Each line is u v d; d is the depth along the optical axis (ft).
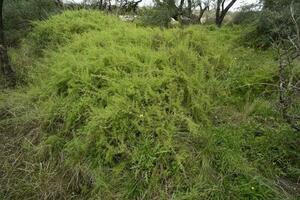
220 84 11.97
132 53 12.17
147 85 10.44
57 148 10.26
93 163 9.41
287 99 9.41
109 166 9.36
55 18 18.25
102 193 8.79
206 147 9.15
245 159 8.93
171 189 8.54
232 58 13.69
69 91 11.02
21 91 13.29
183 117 9.89
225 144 9.38
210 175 8.66
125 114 9.82
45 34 17.49
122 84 10.56
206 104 10.88
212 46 14.08
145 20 20.83
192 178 8.61
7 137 11.38
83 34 15.35
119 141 9.61
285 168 9.09
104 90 10.65
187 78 11.09
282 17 15.30
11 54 16.55
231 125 10.19
